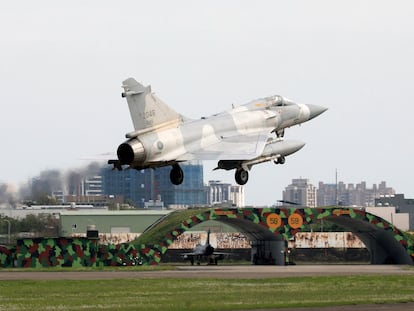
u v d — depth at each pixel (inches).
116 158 3892.7
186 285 3639.3
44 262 5467.5
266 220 6186.0
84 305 2822.3
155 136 3860.7
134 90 3868.1
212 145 4050.2
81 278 4084.6
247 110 4402.1
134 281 3860.7
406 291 3348.9
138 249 5787.4
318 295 3166.8
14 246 5625.0
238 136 4180.6
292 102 4665.4
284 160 4170.8
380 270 5032.0
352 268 5369.1
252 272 4744.1
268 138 4146.2
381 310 2593.5
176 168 4050.2
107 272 4722.0
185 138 3969.0
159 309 2689.5
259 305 2785.4
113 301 2960.1
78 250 5551.2
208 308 2714.1
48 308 2731.3
